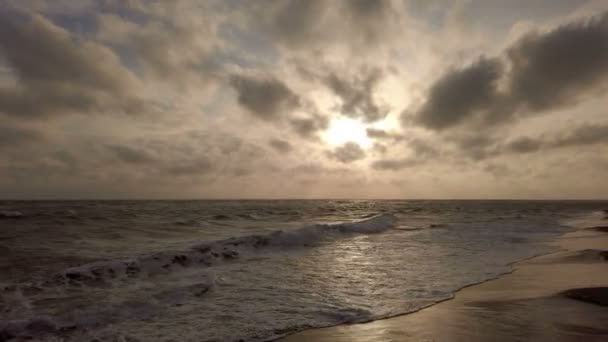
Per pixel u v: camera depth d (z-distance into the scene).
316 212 50.97
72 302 7.69
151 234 20.23
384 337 5.99
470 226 27.81
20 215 29.36
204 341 5.80
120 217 31.20
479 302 8.00
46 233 18.91
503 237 20.88
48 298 7.93
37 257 12.30
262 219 35.16
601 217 44.94
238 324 6.57
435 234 22.27
